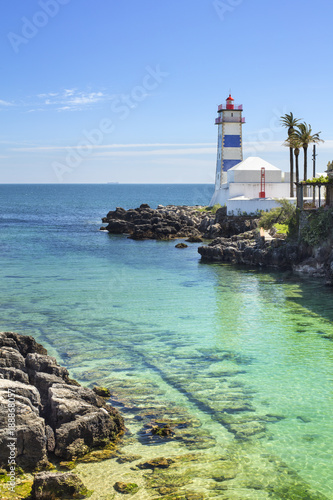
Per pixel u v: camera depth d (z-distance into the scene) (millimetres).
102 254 60219
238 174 83438
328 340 25703
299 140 70500
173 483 12984
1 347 18078
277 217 63938
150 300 35031
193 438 15383
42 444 13750
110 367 21641
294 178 85688
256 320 29688
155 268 49875
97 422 15008
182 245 67938
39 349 20000
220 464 13945
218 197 98375
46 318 29891
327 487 12969
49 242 72000
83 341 25422
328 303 34031
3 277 43344
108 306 33125
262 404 17938
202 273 46938
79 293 37188
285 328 27969
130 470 13594
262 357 23062
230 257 54656
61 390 15938
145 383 19812
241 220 75750
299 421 16641
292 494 12633
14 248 64250
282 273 46875
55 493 12250
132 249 65750
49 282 41375
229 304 33844
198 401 18141
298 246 48344
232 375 20797
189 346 24703
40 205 185250
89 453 14484
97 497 12320
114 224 88000
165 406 17672
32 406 14492
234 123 95188
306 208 49562
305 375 20797
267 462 14078
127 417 16781
